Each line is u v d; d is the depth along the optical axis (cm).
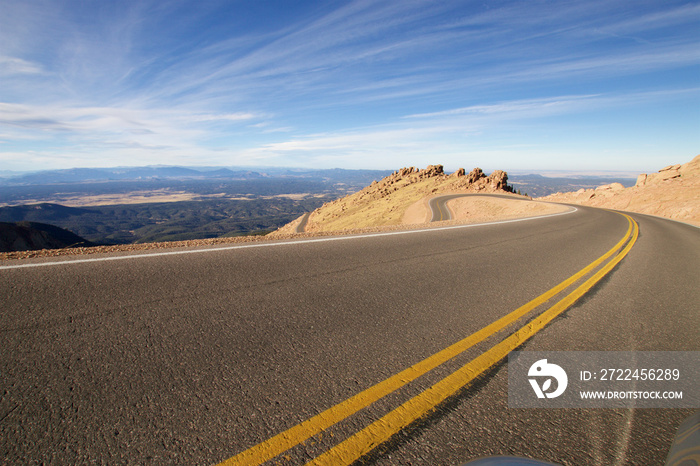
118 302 319
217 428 168
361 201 12488
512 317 346
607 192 5169
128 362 222
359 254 587
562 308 387
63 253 501
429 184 10600
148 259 475
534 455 161
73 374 206
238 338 263
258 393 197
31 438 158
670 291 498
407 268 517
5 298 313
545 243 873
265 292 371
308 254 562
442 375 226
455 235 898
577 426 184
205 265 460
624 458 161
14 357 220
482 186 8481
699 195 2991
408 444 163
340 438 164
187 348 244
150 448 155
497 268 561
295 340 265
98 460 149
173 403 185
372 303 359
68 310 296
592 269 609
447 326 311
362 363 236
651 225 1744
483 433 174
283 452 155
